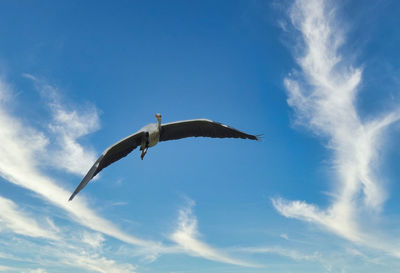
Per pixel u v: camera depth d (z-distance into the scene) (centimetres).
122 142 1071
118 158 1090
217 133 1151
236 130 1140
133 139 1086
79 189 948
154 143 1070
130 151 1106
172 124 1095
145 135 1059
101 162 1044
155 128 1065
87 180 965
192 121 1112
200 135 1144
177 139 1127
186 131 1131
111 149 1064
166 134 1112
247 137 1155
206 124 1132
